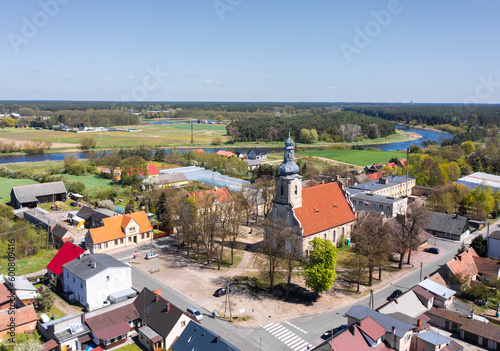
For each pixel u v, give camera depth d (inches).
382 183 6786.4
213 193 5674.2
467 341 2854.3
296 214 4217.5
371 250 3683.6
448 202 5925.2
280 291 3609.7
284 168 4153.5
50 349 2667.3
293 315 3184.1
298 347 2748.5
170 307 2893.7
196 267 4146.2
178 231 4783.5
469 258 3981.3
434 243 4896.7
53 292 3599.9
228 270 4072.3
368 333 2449.6
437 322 3041.3
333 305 3348.9
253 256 4436.5
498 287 3604.8
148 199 6402.6
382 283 3774.6
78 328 2819.9
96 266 3390.7
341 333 2401.6
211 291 3597.4
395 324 2566.4
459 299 3516.2
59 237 4640.8
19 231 4603.8
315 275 3312.0
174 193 6245.1
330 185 4808.1
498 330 2810.0
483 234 5221.5
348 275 3944.4
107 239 4594.0
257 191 5856.3
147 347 2768.2
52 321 2883.9
